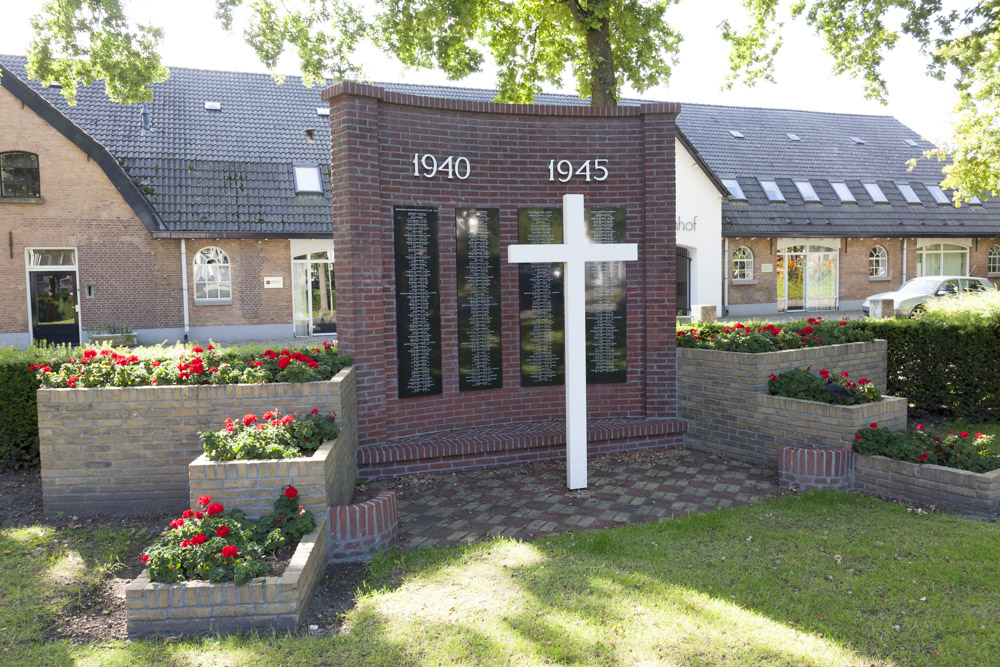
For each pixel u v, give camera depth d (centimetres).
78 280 1919
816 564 454
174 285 1984
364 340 684
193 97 2170
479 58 1193
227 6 1118
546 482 672
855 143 2952
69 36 1098
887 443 615
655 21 1027
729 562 461
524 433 746
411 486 661
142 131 2038
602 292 806
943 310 946
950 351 882
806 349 777
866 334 886
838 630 372
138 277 1953
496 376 784
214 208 1975
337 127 674
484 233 768
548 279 796
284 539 433
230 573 391
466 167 753
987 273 2952
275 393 581
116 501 588
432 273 742
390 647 363
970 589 416
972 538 491
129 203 1895
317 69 1197
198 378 601
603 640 365
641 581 434
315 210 2056
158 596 382
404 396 731
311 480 471
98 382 604
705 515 552
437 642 367
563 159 787
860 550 473
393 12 1070
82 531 547
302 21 1168
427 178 734
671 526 533
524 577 445
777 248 2598
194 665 349
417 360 738
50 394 579
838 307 2702
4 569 475
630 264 809
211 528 422
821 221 2584
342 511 477
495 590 427
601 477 683
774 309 2588
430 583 440
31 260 1908
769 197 2580
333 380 584
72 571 473
